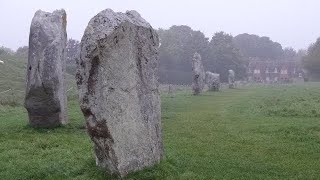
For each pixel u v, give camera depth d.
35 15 17.16
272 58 152.75
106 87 9.38
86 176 9.77
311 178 10.30
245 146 13.98
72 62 78.56
